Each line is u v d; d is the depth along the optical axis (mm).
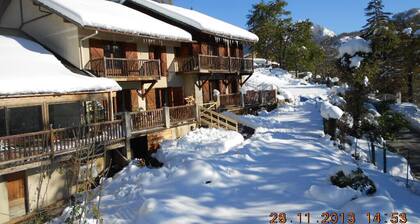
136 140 17156
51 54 16453
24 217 11930
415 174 16547
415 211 10008
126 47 19672
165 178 12359
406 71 33062
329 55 73938
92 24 15727
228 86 29172
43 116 13062
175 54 23984
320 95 38125
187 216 9445
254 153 14617
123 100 19656
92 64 17000
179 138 18047
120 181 13086
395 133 21406
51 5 16172
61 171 12867
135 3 25453
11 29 18281
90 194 8977
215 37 26219
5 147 11133
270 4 58250
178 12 25125
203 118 21234
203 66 23688
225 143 15664
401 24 34969
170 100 23641
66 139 12781
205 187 11250
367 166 15062
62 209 12125
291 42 58344
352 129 20453
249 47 58156
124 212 10250
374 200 9812
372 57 21125
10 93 11805
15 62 14297
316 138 17594
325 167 12922
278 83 45188
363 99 20766
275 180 11828
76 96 14148
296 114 27047
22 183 12203
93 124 13609
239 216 9586
